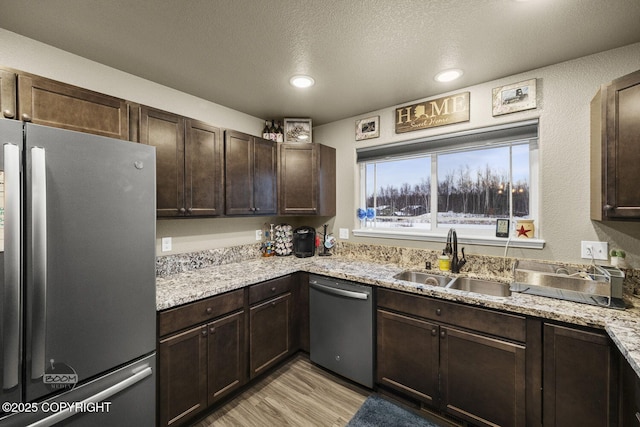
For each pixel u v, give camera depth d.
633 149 1.36
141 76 2.00
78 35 1.54
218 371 1.83
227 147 2.24
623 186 1.39
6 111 1.28
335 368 2.21
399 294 1.91
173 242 2.21
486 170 2.26
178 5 1.30
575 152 1.80
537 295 1.64
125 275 1.32
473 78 2.05
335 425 1.75
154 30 1.49
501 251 2.08
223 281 1.96
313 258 2.82
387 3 1.30
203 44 1.62
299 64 1.85
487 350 1.59
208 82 2.11
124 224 1.31
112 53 1.71
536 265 1.81
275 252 2.98
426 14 1.37
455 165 2.41
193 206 2.01
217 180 2.18
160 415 1.53
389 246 2.60
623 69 1.65
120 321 1.30
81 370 1.18
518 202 2.12
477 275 2.08
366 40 1.58
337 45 1.63
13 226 0.99
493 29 1.48
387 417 1.81
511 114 2.02
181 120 1.94
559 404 1.38
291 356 2.57
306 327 2.45
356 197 2.88
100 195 1.23
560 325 1.38
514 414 1.51
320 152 2.79
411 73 1.97
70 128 1.46
